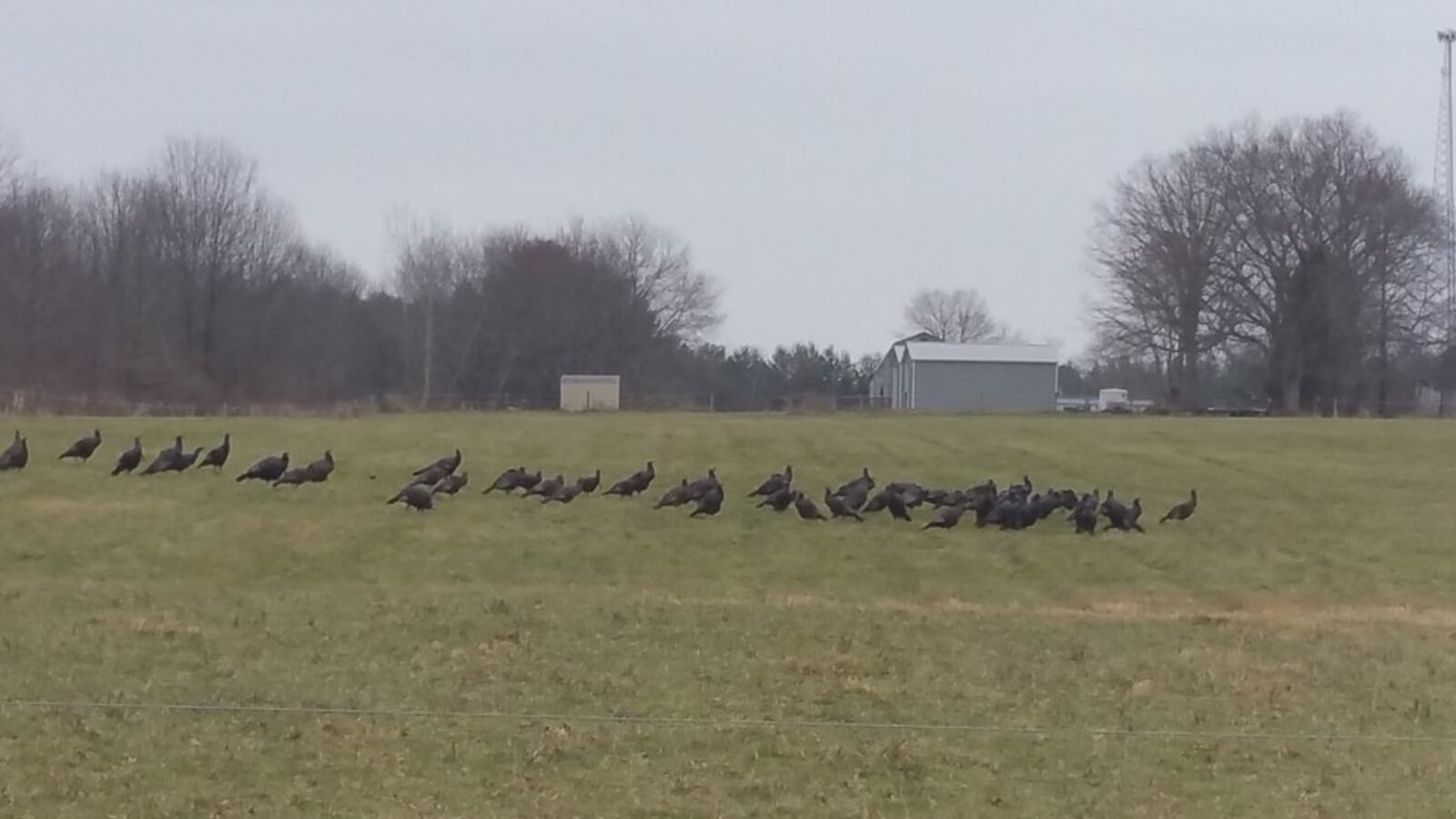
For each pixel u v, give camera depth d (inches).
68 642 784.9
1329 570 1301.7
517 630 852.6
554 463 2011.6
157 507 1460.4
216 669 732.0
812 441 2503.7
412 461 1964.8
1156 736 644.1
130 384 4020.7
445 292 5477.4
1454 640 916.0
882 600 1093.1
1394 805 558.6
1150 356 5196.9
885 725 655.1
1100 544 1392.7
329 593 1031.6
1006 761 607.2
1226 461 2241.6
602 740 621.0
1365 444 2568.9
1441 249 4749.0
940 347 5693.9
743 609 976.3
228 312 4453.7
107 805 531.2
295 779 563.5
